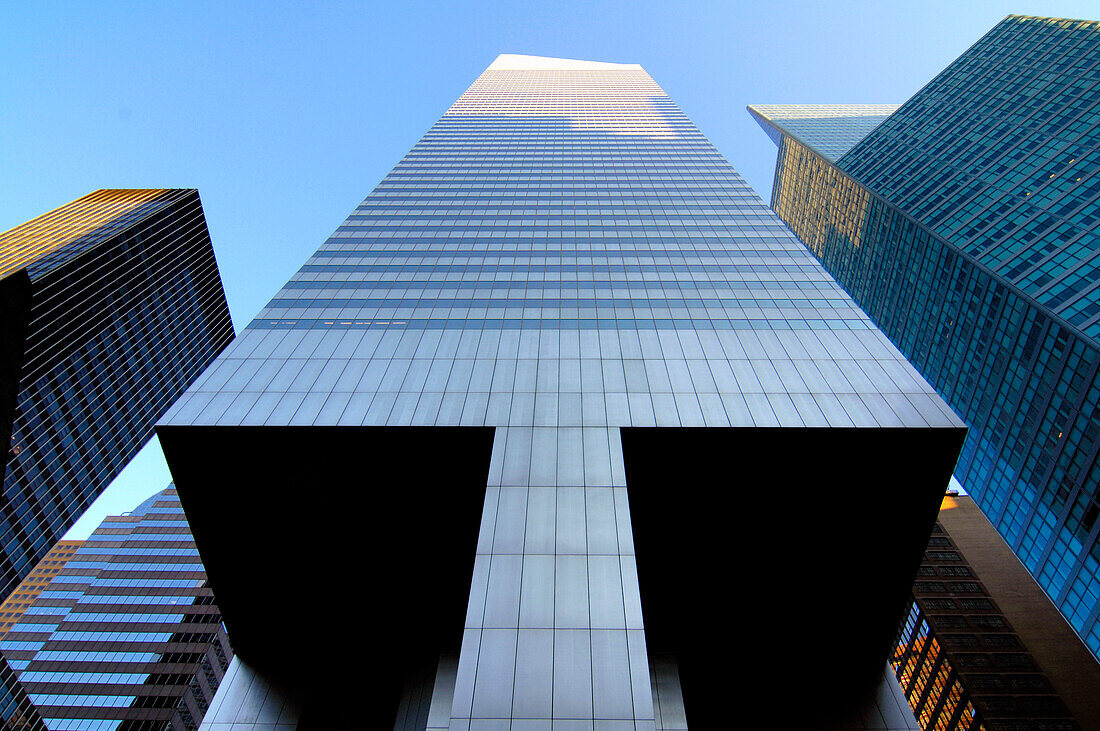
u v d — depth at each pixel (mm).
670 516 29500
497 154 71250
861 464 26734
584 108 95688
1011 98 92062
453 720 16219
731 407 26891
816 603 31922
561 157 70250
